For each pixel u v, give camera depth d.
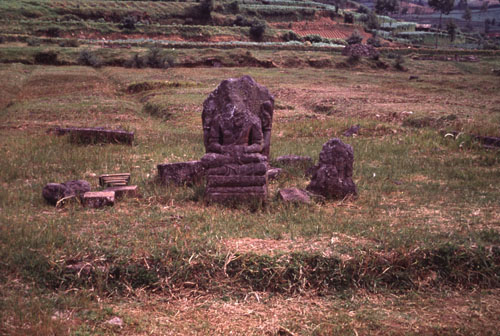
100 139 14.80
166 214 7.66
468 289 5.98
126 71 43.12
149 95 28.56
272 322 5.16
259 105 9.49
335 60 57.38
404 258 6.09
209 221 7.25
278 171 10.77
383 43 107.00
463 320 5.26
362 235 6.67
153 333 4.86
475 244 6.36
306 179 10.78
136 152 13.67
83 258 5.84
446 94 29.67
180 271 5.77
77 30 79.94
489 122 17.52
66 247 6.01
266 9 116.25
